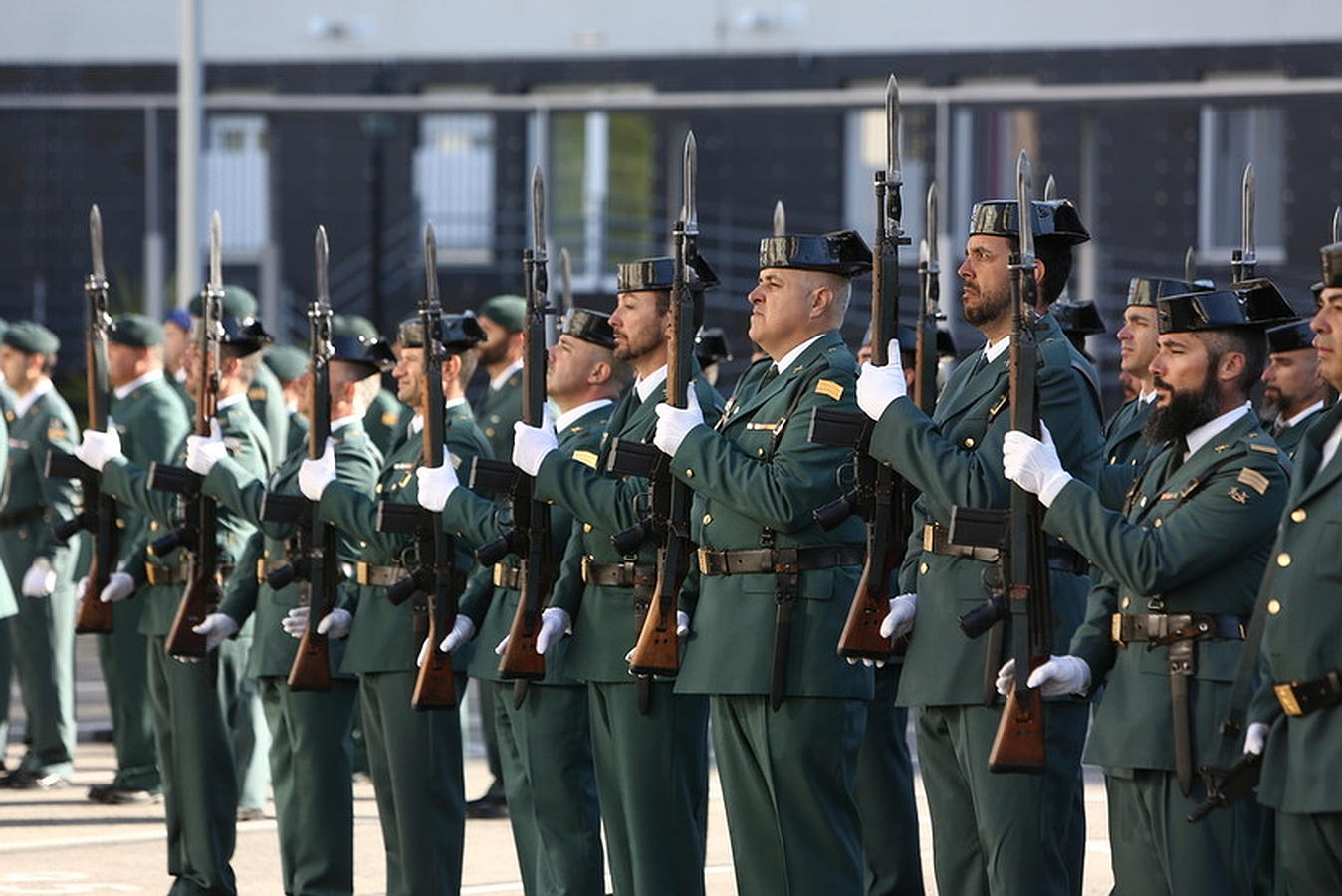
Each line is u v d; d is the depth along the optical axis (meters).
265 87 63.66
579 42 62.59
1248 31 59.53
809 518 19.14
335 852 23.39
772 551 19.39
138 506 25.81
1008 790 18.19
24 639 33.75
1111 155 61.19
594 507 20.69
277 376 36.19
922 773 19.36
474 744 37.50
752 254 62.12
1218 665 16.69
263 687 23.95
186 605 24.22
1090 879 25.91
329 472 22.97
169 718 24.78
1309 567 15.45
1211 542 16.52
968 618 17.39
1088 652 17.47
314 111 54.78
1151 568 16.50
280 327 57.47
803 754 19.30
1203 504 16.67
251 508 23.92
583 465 21.02
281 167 63.28
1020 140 61.94
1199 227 60.91
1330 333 15.53
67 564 34.09
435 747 22.73
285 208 63.28
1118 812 17.38
